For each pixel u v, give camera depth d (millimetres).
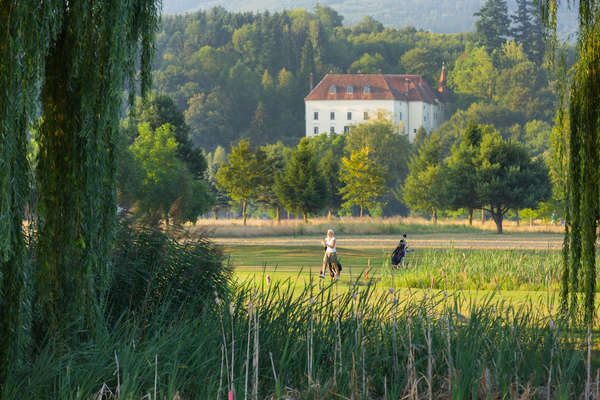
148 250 31328
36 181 22391
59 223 22609
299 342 24859
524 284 62500
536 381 21969
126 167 164125
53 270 22656
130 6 22734
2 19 19391
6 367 20172
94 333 23234
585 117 29938
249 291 32312
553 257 76812
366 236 192500
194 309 29812
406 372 23016
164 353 22234
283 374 22625
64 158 22578
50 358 20719
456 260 74812
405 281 64812
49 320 22797
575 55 30281
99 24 22219
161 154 193875
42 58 20266
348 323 26219
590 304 30109
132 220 32344
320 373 22516
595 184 29844
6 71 19281
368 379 22141
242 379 21578
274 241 164125
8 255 19391
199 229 35438
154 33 24469
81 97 22266
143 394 20500
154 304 29766
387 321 26891
